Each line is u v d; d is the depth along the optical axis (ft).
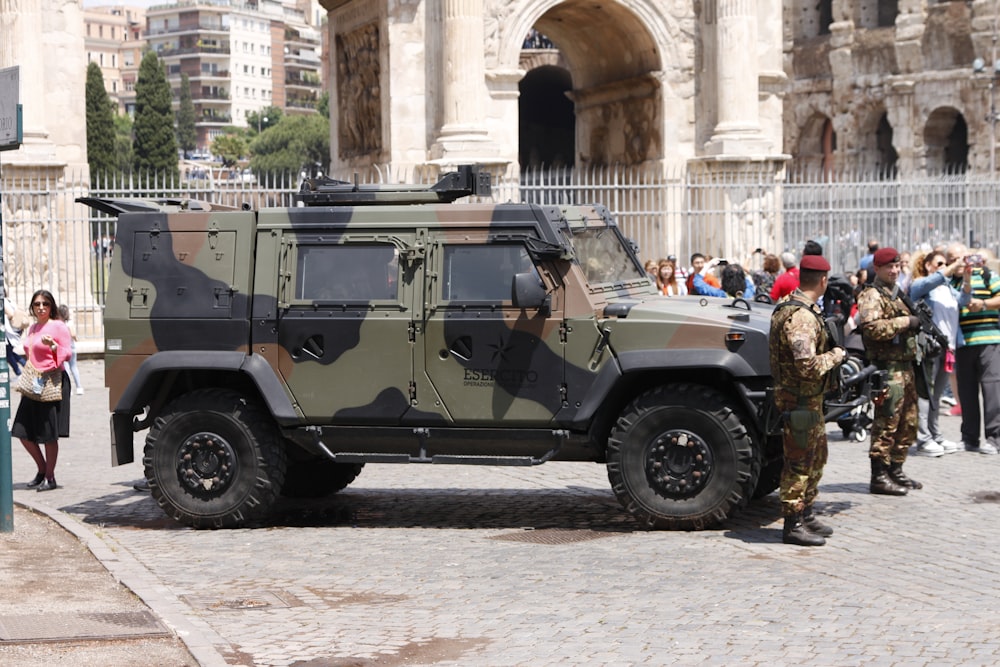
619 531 56.59
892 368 63.46
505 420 56.65
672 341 55.26
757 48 153.48
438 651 39.32
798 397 52.70
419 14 141.28
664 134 150.00
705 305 57.93
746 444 54.65
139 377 58.59
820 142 295.89
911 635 40.01
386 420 57.47
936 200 155.02
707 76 150.51
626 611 43.34
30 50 133.80
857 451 78.74
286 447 60.39
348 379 57.57
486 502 64.23
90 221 132.16
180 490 58.70
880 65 275.59
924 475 69.56
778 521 58.03
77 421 97.81
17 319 107.45
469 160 138.10
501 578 48.37
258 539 56.34
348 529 58.29
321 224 58.29
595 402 55.57
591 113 165.17
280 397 57.57
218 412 58.23
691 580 47.44
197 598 46.01
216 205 63.98
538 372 56.29
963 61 261.24
